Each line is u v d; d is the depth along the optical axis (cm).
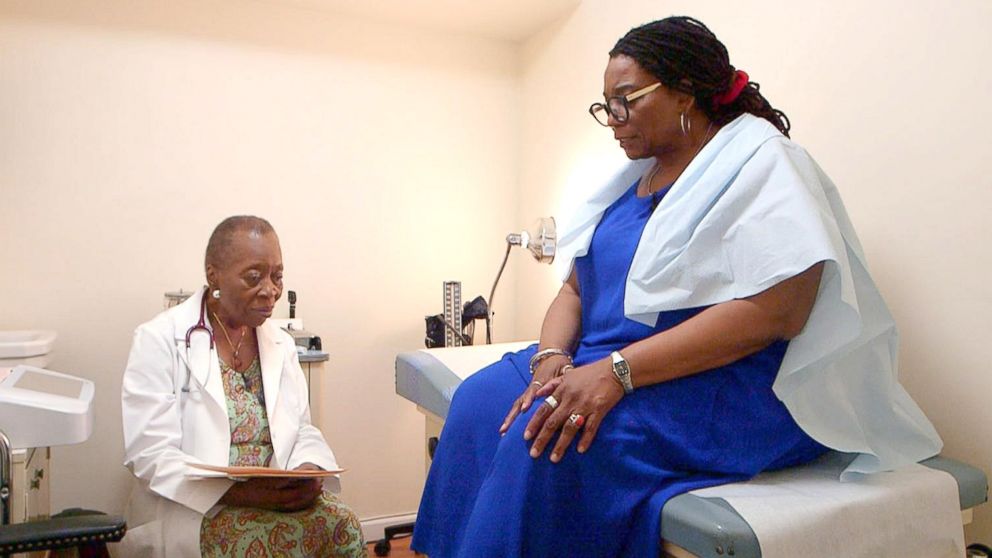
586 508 99
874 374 114
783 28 162
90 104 222
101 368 226
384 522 262
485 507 101
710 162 114
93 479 225
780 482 105
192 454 149
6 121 214
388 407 264
